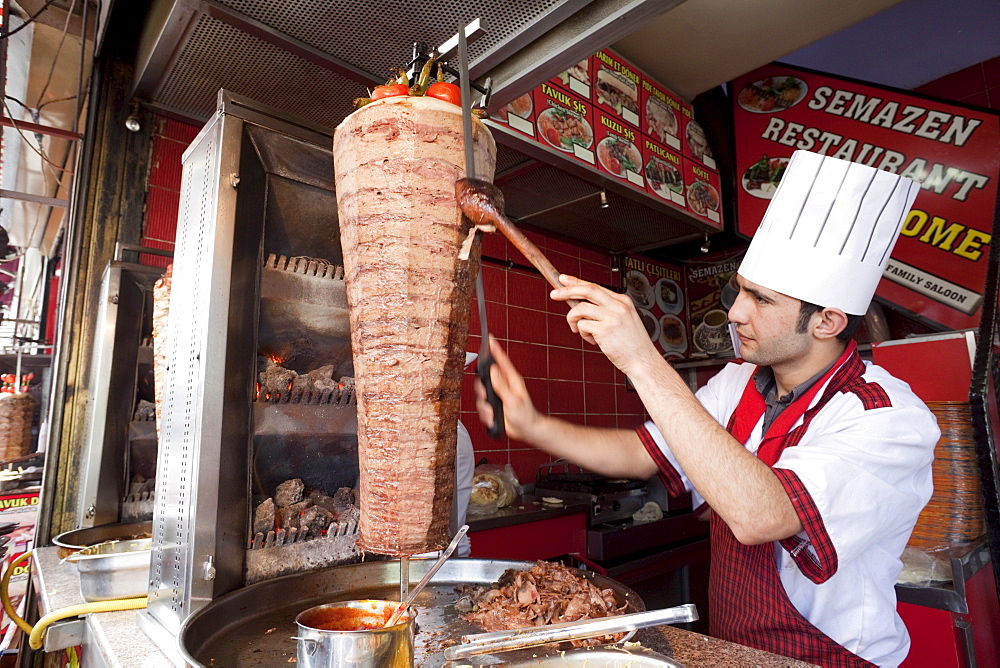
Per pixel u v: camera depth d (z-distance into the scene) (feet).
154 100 9.07
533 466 15.01
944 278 13.42
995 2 13.89
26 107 10.32
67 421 9.06
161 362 6.86
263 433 4.81
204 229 4.73
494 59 5.39
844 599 5.09
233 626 4.05
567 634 3.42
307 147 5.16
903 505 4.73
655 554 13.00
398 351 3.01
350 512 5.39
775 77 16.11
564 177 11.80
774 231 5.57
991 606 8.32
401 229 3.00
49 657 7.97
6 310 18.39
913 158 14.07
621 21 4.86
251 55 7.06
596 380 17.12
